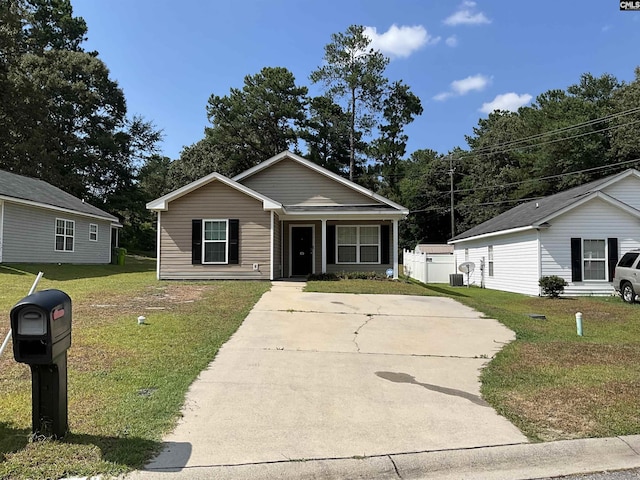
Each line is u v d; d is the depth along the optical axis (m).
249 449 3.33
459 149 54.44
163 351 5.88
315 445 3.43
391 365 5.77
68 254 21.19
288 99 39.47
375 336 7.39
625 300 13.70
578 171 33.31
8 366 4.98
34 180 22.69
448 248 36.78
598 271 16.16
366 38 37.78
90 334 6.56
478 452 3.37
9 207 17.09
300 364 5.69
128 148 38.78
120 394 4.30
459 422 3.94
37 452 3.10
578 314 8.31
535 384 5.04
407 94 38.97
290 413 4.08
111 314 8.18
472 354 6.42
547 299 14.75
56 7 41.25
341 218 16.83
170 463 3.07
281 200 18.03
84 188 34.44
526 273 17.11
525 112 46.84
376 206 17.69
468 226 45.03
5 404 3.93
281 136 39.09
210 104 39.06
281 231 17.75
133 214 40.44
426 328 8.09
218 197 15.23
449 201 47.25
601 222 16.20
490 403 4.43
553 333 8.20
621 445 3.55
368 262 18.05
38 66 34.31
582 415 4.11
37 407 3.27
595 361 6.06
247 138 38.59
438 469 3.22
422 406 4.33
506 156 42.88
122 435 3.43
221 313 8.64
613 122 32.09
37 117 31.25
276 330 7.54
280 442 3.47
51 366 3.24
